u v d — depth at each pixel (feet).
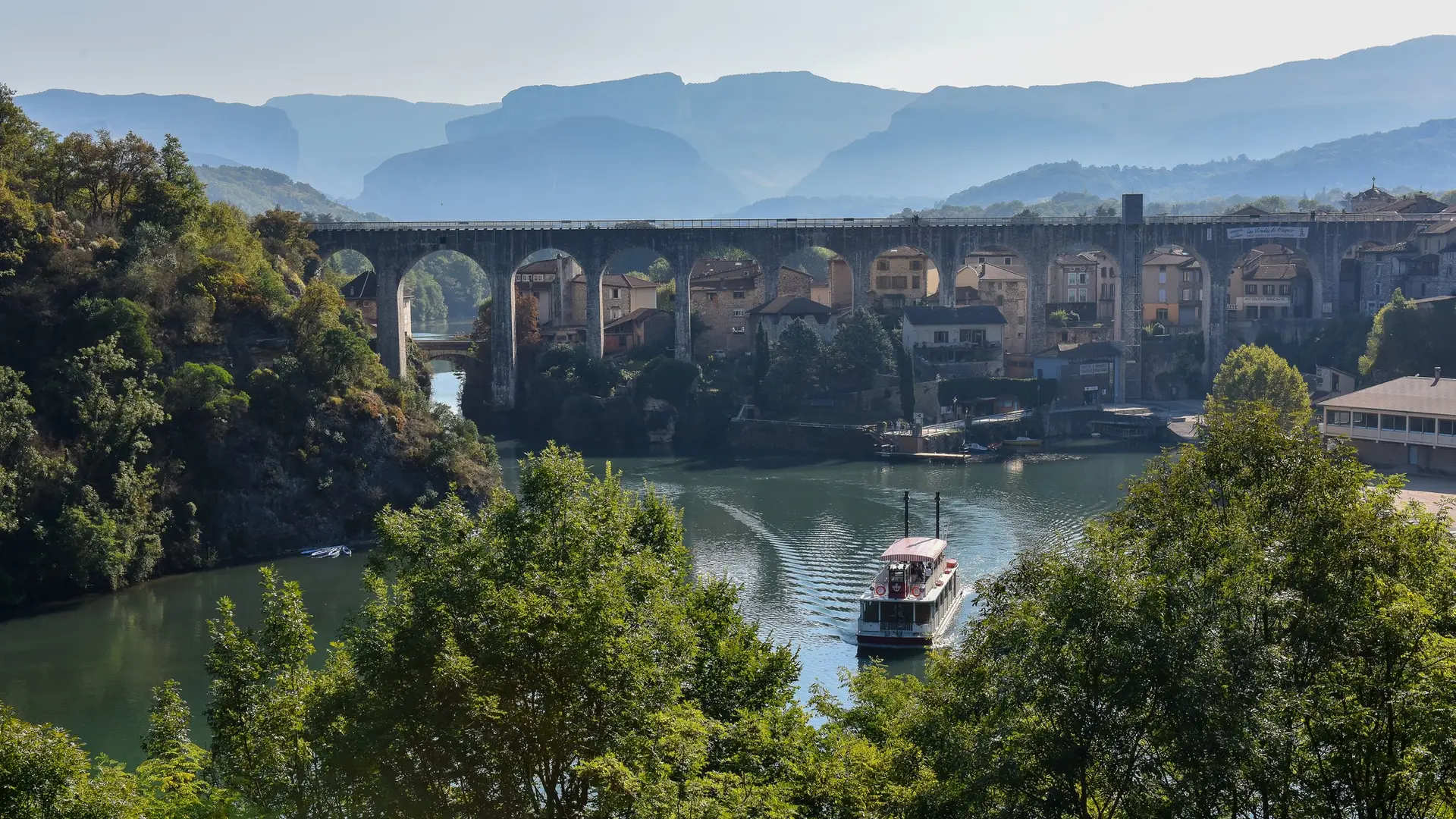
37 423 345.51
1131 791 115.44
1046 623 118.73
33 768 121.08
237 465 374.22
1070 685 114.11
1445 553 137.90
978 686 122.42
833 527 391.86
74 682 261.44
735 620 168.35
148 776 135.54
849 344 576.20
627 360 631.97
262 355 413.39
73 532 323.37
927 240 635.25
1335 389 577.43
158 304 402.31
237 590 332.39
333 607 311.68
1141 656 112.16
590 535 144.36
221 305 419.54
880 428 537.65
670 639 136.05
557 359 618.03
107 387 360.69
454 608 131.54
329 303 436.76
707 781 116.57
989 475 483.10
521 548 141.28
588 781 120.47
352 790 124.16
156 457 362.12
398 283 597.52
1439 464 413.39
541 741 123.75
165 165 479.00
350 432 399.03
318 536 379.55
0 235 389.80
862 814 129.59
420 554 142.82
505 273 604.49
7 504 320.29
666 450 558.15
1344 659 123.95
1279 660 118.32
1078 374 615.57
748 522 399.85
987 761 116.88
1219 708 109.40
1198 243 647.15
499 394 606.55
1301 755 113.39
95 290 393.09
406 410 425.28
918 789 127.85
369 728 123.85
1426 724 111.96
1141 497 151.94
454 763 124.06
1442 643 117.80
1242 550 127.13
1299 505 140.05
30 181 434.30
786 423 558.15
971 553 355.56
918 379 583.58
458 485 409.69
